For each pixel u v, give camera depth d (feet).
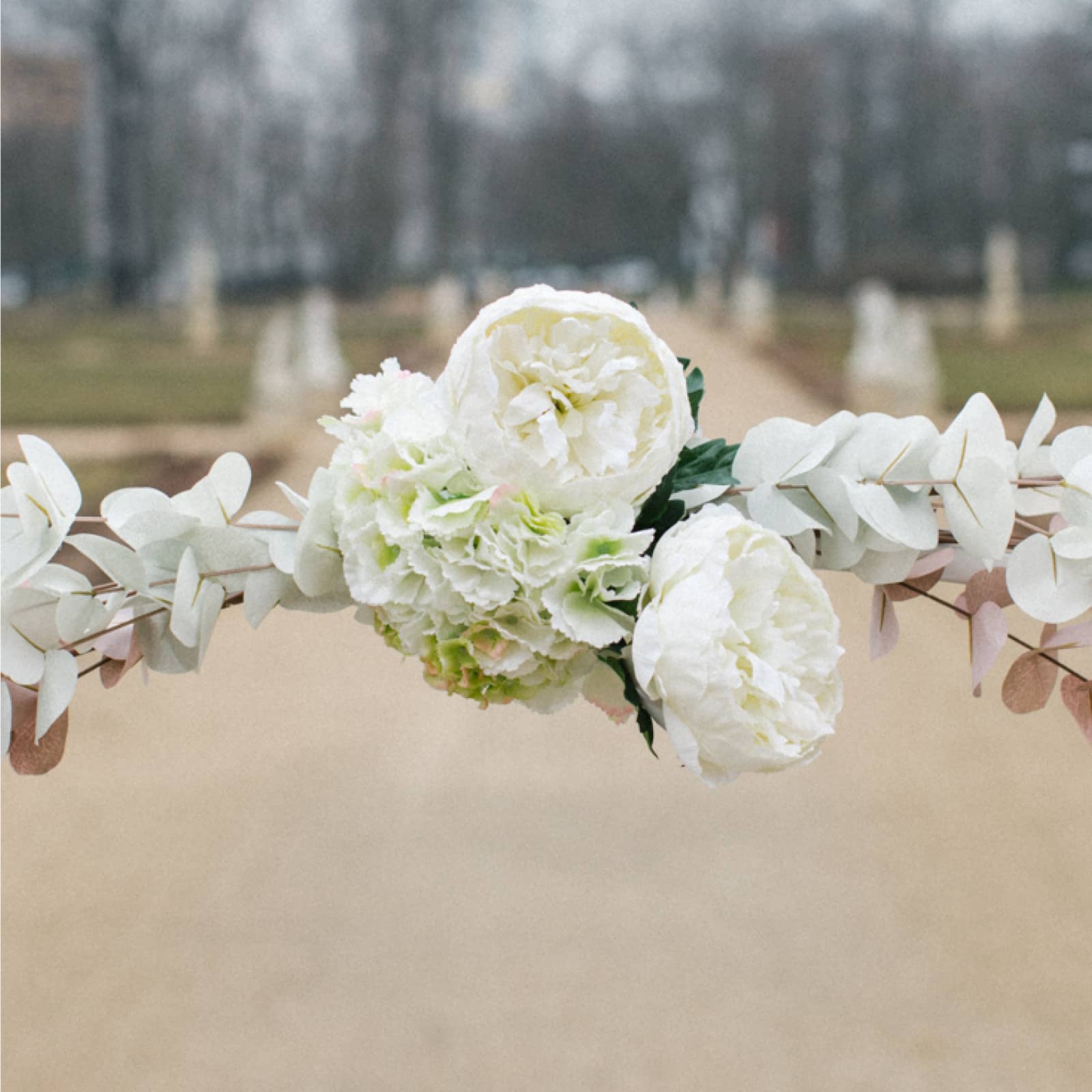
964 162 170.60
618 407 2.91
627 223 192.03
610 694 3.28
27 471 3.05
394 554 3.10
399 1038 9.47
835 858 12.20
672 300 163.02
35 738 3.22
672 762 14.60
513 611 3.04
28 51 156.04
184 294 153.28
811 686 3.01
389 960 10.55
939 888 11.57
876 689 16.99
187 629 3.07
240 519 3.22
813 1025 9.61
